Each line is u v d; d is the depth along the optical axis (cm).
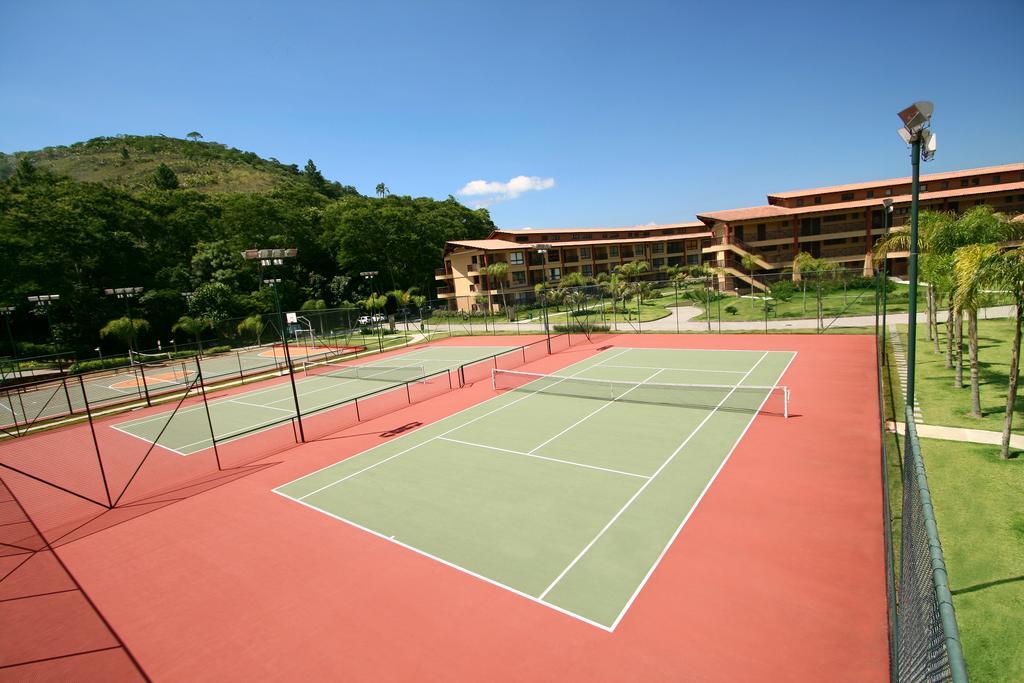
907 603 500
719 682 629
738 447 1363
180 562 1045
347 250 7081
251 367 3766
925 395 1652
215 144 17862
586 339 3581
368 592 877
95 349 4900
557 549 954
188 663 754
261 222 6769
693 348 2920
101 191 5909
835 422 1492
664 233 8475
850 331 3002
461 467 1396
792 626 708
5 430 2347
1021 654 616
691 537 952
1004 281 1101
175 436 2030
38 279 4644
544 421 1742
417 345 4281
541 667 679
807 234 5309
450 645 735
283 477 1457
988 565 788
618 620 753
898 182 5431
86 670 759
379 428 1855
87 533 1221
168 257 6175
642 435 1516
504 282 6172
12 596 979
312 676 704
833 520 968
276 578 949
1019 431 1272
